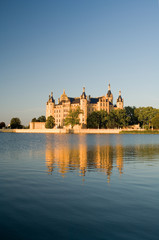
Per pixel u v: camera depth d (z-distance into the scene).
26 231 11.10
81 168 25.11
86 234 10.80
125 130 185.25
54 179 20.16
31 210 13.32
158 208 13.48
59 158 33.16
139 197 15.29
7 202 14.55
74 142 76.12
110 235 10.70
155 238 10.44
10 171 23.61
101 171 23.47
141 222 11.84
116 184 18.42
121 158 33.19
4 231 11.12
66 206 13.84
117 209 13.37
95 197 15.33
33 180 19.88
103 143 70.19
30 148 51.09
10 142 76.25
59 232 10.99
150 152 42.12
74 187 17.61
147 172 22.98
